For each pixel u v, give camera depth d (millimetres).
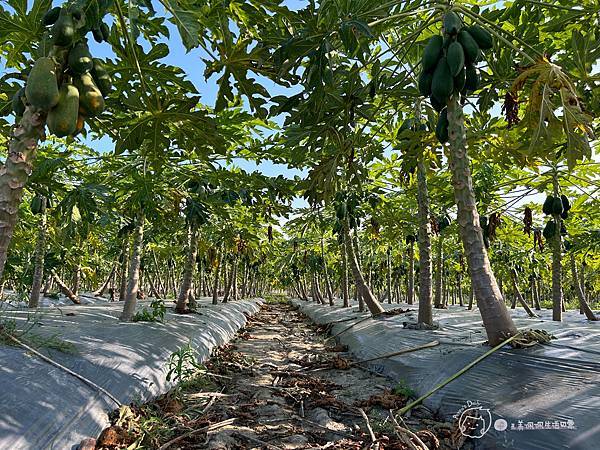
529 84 5898
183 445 4105
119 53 4848
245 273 31141
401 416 4762
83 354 5148
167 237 16016
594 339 5828
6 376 3875
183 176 9555
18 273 12609
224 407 5348
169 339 7590
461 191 5582
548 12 6324
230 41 4816
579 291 11969
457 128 5496
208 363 8016
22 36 4516
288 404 5598
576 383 4082
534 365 4660
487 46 5012
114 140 6070
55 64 3203
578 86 5492
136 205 8547
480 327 8891
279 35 4910
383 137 10094
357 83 5914
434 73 4996
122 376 5059
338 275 31375
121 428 4160
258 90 5320
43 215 9953
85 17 3443
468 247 5605
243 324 16469
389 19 4988
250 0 4730
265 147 8477
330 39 4859
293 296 59219
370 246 21766
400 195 13547
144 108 4961
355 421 4844
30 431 3396
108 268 23719
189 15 3428
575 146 4449
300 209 13875
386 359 7223
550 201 8734
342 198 11617
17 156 3523
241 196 9844
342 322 13242
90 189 7035
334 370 7461
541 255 18156
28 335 5121
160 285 27453
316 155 7422
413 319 10570
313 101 5527
